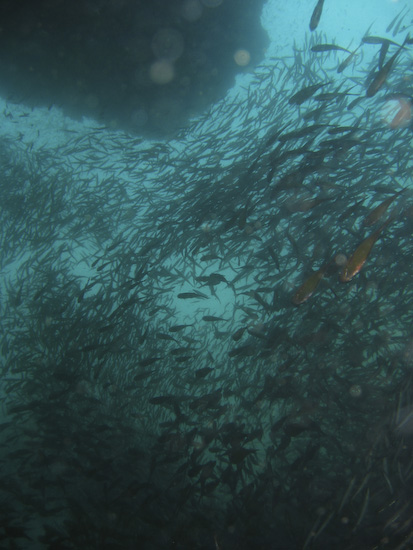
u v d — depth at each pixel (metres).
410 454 4.04
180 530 4.07
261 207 6.91
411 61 8.52
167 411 6.47
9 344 7.23
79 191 9.53
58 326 6.57
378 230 2.38
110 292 6.77
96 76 9.08
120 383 6.37
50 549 3.79
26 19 7.66
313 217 5.55
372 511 4.04
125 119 10.70
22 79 9.51
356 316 5.53
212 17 8.66
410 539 3.50
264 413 6.00
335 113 7.71
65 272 8.47
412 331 5.69
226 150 8.19
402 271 5.71
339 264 4.54
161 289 7.10
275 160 4.89
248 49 9.95
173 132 10.97
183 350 5.08
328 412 5.22
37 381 6.29
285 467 4.99
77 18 7.67
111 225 9.30
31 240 8.73
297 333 5.67
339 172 6.03
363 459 4.34
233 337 4.77
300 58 9.20
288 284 5.84
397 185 6.50
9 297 7.95
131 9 7.68
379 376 5.29
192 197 7.52
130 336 6.75
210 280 5.24
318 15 3.61
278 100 8.80
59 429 5.28
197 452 4.14
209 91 10.18
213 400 4.46
